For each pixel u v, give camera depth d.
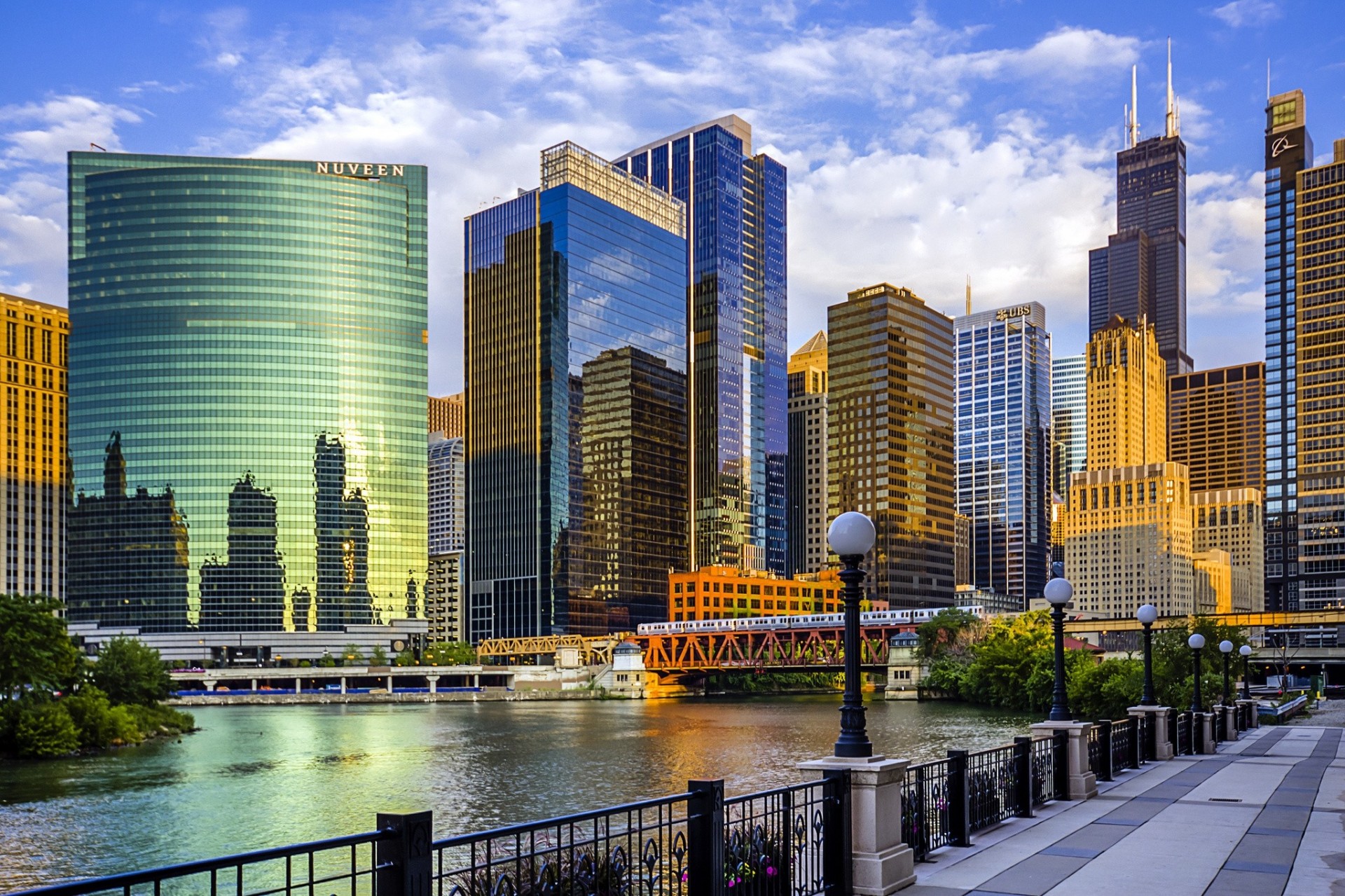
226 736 129.00
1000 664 149.62
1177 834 21.44
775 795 14.97
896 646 192.88
